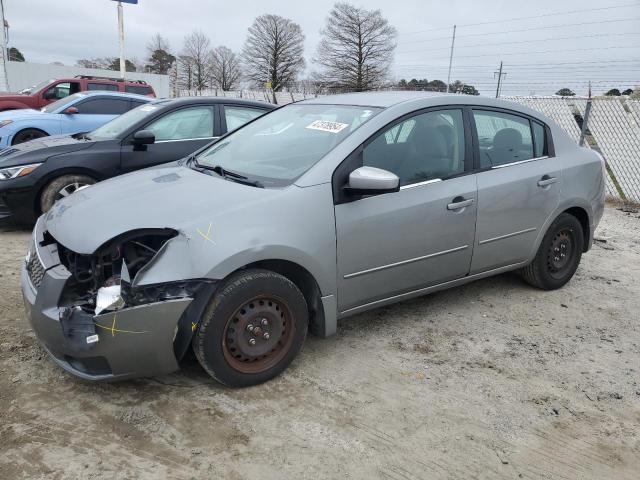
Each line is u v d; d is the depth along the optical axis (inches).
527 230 168.7
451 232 147.9
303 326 126.3
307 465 99.3
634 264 228.4
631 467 103.7
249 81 2928.2
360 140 134.0
